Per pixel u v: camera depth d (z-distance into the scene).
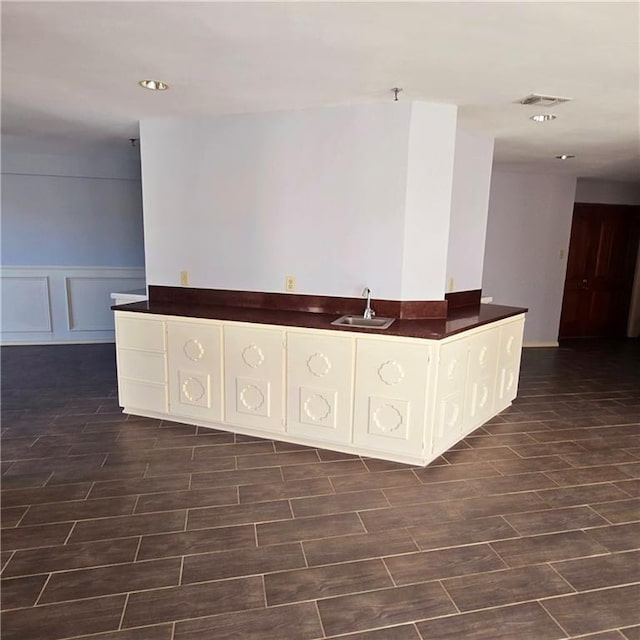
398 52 2.15
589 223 6.67
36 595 1.79
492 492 2.61
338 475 2.75
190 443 3.13
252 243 3.48
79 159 5.47
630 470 2.91
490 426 3.56
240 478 2.69
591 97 2.72
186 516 2.31
